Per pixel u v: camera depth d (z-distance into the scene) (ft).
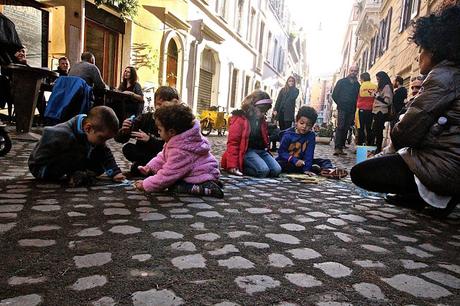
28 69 17.43
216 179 10.38
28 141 17.72
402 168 9.41
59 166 9.64
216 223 7.27
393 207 10.13
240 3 67.56
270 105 15.02
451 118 8.43
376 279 5.12
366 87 28.48
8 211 7.09
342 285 4.85
